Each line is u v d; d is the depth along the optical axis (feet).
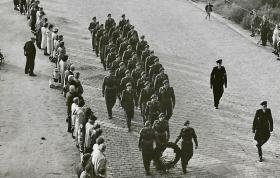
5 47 97.86
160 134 61.31
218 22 140.97
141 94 70.69
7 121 68.85
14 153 60.95
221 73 80.33
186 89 89.30
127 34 99.14
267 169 63.72
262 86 94.84
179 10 150.51
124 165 61.00
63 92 78.13
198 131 73.26
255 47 120.57
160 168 60.18
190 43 118.21
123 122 72.84
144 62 87.66
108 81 71.72
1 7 126.21
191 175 60.08
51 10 131.44
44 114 72.13
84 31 115.24
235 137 72.49
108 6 144.36
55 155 61.31
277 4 151.33
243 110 82.64
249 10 147.84
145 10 145.28
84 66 92.84
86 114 59.16
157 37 119.75
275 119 79.82
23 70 87.66
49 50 93.09
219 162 64.23
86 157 49.90
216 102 81.92
